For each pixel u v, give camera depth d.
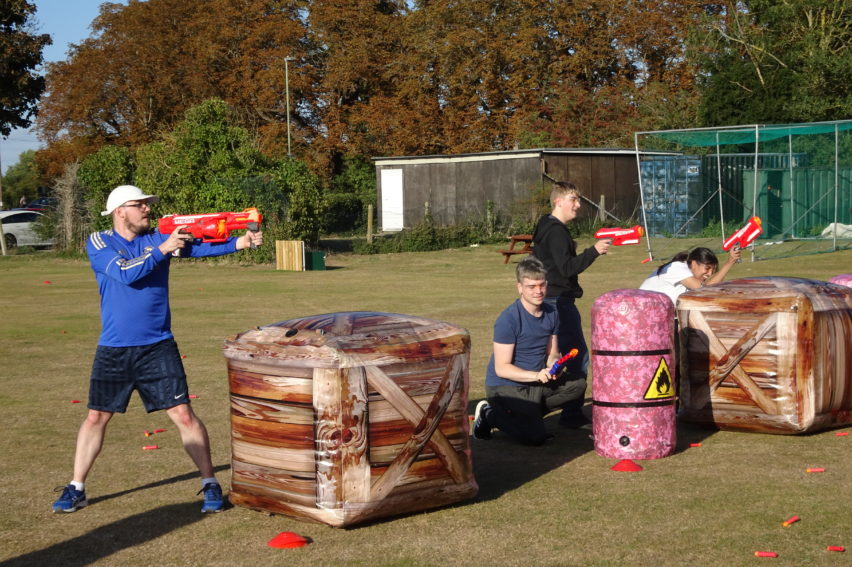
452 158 38.88
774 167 28.61
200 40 52.81
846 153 27.47
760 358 6.80
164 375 5.42
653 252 25.06
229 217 5.42
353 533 4.92
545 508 5.27
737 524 4.91
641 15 46.91
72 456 6.68
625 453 6.28
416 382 5.00
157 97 53.97
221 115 30.00
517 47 47.50
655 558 4.45
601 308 6.33
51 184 59.16
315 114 55.44
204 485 5.40
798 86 32.59
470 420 7.55
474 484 5.31
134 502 5.59
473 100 49.72
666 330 6.30
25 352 11.61
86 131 56.34
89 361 10.95
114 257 5.34
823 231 27.08
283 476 5.01
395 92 54.28
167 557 4.64
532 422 6.80
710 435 6.97
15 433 7.38
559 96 46.47
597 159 37.22
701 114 35.72
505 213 36.59
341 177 54.12
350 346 4.88
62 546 4.84
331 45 52.84
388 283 20.11
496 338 6.82
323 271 24.08
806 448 6.50
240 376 5.15
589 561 4.43
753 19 36.56
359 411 4.85
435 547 4.68
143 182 30.67
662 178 28.14
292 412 4.93
